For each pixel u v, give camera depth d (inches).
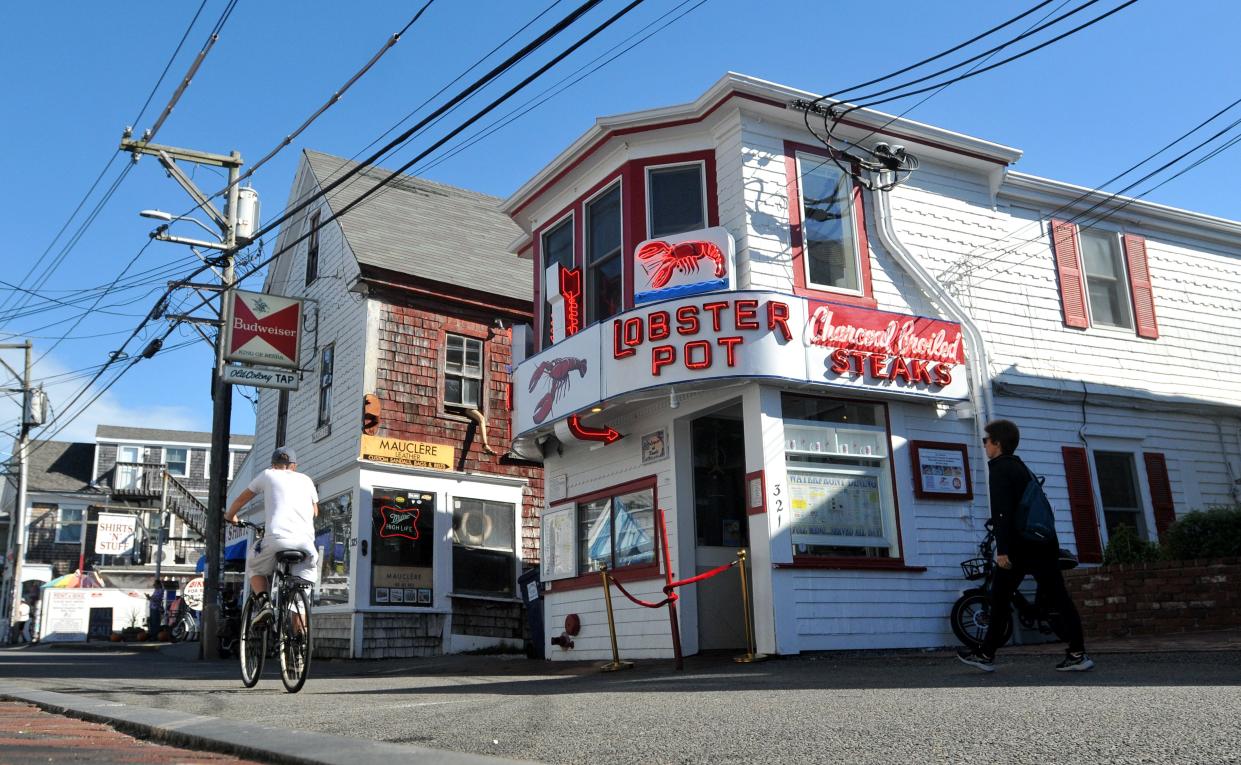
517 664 490.3
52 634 1180.5
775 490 410.9
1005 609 262.7
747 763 128.5
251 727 168.2
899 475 446.9
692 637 437.1
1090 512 498.6
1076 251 548.7
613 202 501.4
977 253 510.6
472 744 158.7
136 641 1122.0
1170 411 545.6
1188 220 588.4
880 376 440.8
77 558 1352.1
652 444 470.0
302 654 289.4
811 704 197.8
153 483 1419.8
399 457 653.3
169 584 1248.8
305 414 737.0
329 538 662.5
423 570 649.0
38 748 157.4
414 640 633.6
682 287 442.3
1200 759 116.0
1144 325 557.0
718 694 237.0
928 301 486.0
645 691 265.7
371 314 666.8
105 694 292.2
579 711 205.9
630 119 468.4
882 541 438.0
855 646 413.4
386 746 138.1
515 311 729.6
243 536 840.9
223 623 663.8
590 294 507.5
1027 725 149.0
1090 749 126.1
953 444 465.7
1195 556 402.0
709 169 467.8
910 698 201.0
